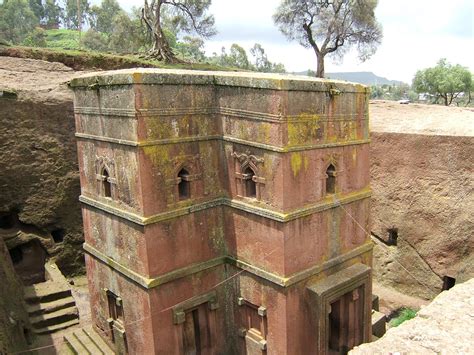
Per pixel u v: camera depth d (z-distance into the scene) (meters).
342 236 11.77
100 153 11.28
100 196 11.66
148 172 9.97
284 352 10.48
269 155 10.03
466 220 15.00
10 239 16.70
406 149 16.39
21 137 16.73
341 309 11.87
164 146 10.21
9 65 21.41
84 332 13.27
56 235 18.12
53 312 14.22
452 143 15.13
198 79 10.59
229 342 12.09
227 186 11.28
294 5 36.56
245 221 10.96
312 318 10.77
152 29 34.97
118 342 11.85
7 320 11.30
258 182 10.42
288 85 9.56
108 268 11.91
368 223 12.69
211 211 11.36
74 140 17.91
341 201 11.49
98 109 10.91
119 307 11.87
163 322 10.63
